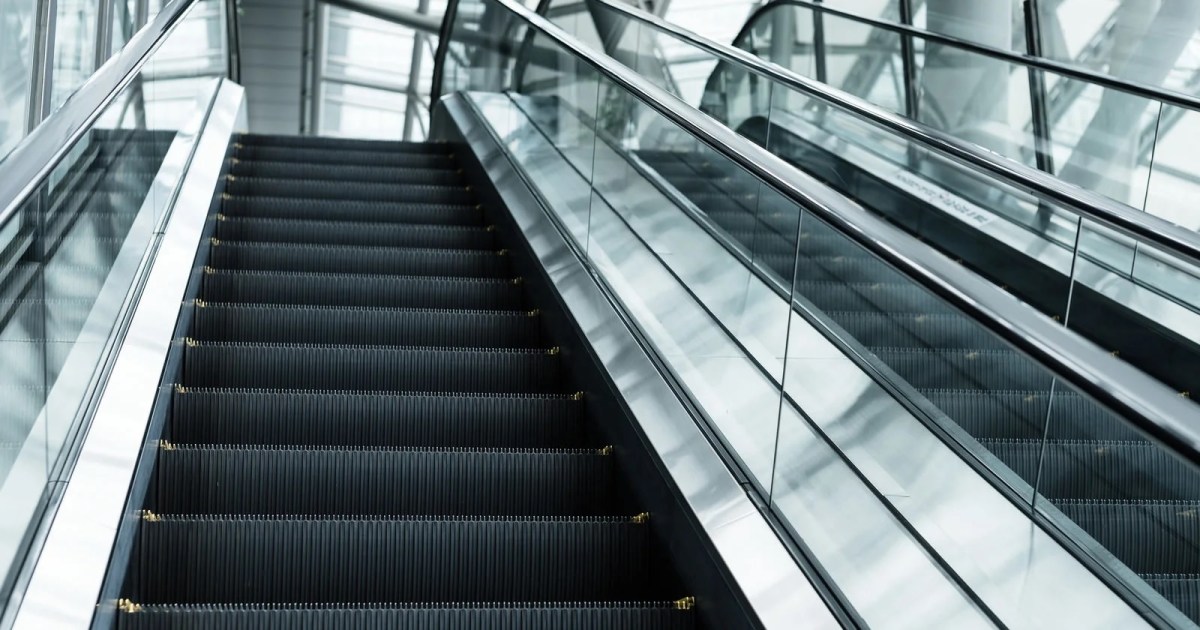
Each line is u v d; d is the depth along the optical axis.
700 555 2.74
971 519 2.46
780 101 7.43
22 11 6.21
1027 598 2.08
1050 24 7.21
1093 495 2.60
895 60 8.12
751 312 3.10
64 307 2.94
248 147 7.76
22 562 2.38
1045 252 5.08
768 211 3.58
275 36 19.70
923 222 6.34
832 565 2.46
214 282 5.12
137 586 2.94
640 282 4.18
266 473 3.44
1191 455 1.34
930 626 2.16
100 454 2.92
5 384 2.29
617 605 2.78
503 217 5.99
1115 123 6.01
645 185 4.29
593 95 5.11
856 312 3.55
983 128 7.22
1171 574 2.28
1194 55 6.29
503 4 6.82
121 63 3.85
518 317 4.92
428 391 4.41
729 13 9.98
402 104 20.97
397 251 5.66
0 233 2.30
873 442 2.38
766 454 2.85
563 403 4.06
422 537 3.07
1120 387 1.52
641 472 3.29
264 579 3.00
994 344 3.10
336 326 4.78
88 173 3.38
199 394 3.87
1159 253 4.24
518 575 3.10
